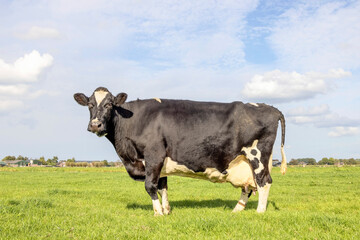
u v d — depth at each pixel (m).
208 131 7.45
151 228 5.72
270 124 7.58
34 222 5.73
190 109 7.65
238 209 8.18
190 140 7.41
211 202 10.12
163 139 7.41
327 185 16.16
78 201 9.46
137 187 15.48
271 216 6.54
